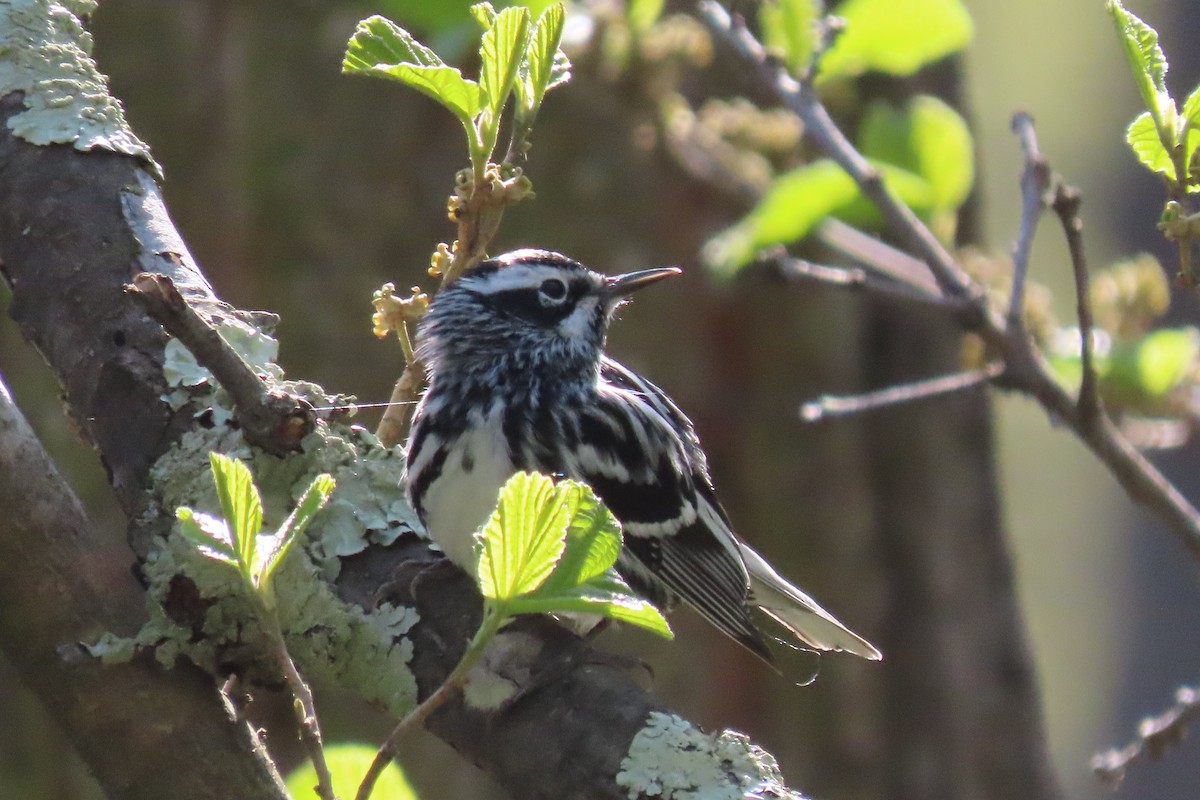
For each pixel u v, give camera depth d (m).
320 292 14.33
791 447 15.61
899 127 10.18
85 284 6.64
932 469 15.88
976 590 16.11
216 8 14.16
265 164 14.35
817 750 15.45
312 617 5.94
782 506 15.66
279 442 5.84
